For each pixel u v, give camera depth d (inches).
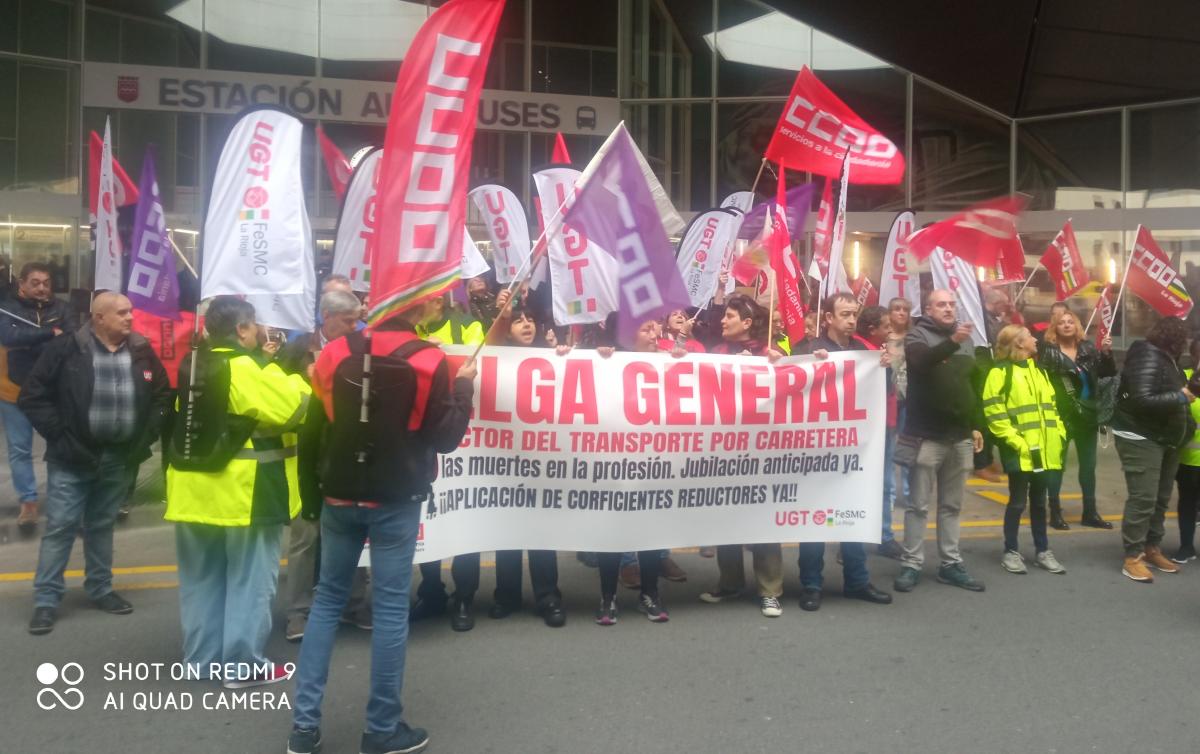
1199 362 298.4
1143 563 262.2
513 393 213.5
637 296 216.7
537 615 224.5
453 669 191.2
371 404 151.1
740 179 776.9
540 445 214.2
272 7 713.0
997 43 735.7
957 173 786.2
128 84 695.7
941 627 218.8
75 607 224.7
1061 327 316.8
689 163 777.6
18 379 293.1
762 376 225.9
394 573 154.7
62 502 209.9
